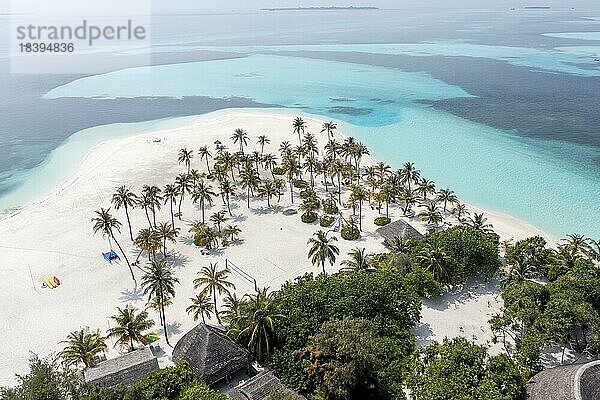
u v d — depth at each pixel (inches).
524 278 3211.1
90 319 3184.1
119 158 6063.0
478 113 7824.8
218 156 5595.5
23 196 5196.9
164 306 3189.0
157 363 2645.2
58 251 3996.1
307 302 2832.2
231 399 2431.1
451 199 4441.4
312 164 5113.2
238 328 2760.8
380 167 5059.1
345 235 4079.7
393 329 2711.6
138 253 3956.7
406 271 3336.6
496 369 2322.8
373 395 2416.3
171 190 4343.0
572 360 2674.7
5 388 2379.4
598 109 7765.8
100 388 2249.0
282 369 2532.0
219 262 3791.8
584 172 5457.7
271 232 4244.6
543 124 7145.7
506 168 5620.1
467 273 3348.9
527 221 4409.5
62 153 6481.3
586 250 3533.5
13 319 3198.8
